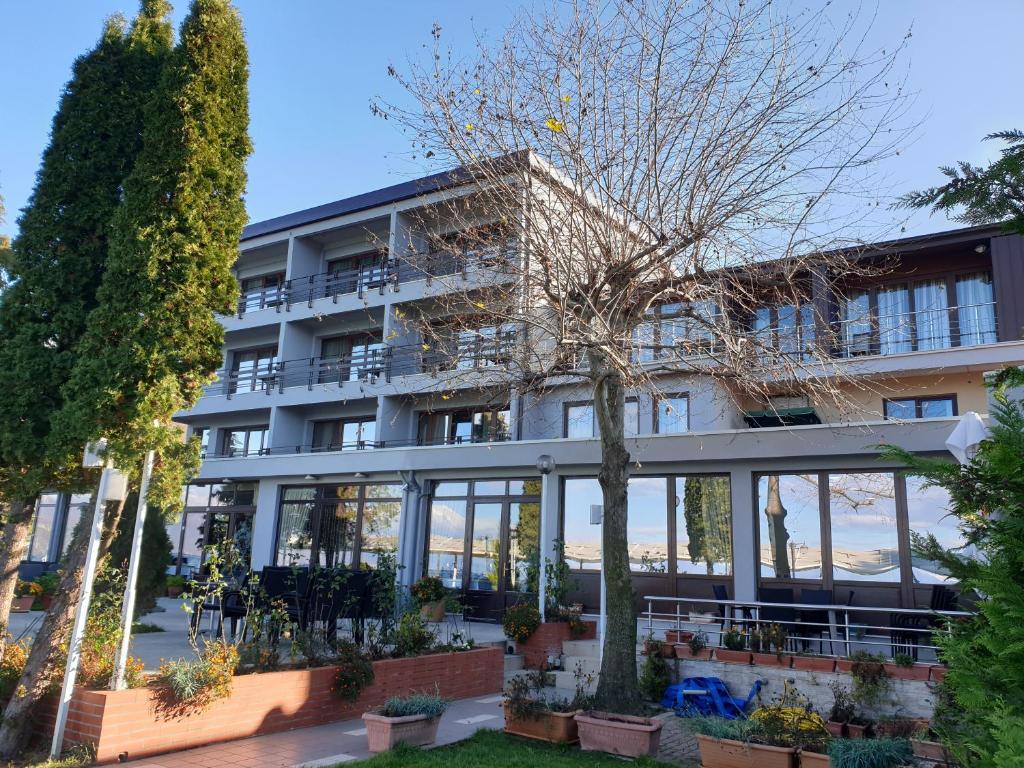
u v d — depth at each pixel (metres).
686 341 10.32
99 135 9.23
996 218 4.53
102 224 9.00
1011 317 15.95
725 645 11.52
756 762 7.19
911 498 13.39
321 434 26.69
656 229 10.37
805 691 10.43
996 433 3.92
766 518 14.55
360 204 25.41
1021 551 3.75
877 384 17.09
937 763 7.01
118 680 7.16
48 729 7.38
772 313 13.22
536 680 9.96
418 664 10.19
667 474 15.72
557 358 10.07
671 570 15.37
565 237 10.77
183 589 23.44
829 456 13.95
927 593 12.89
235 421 28.44
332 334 27.00
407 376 22.47
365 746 7.86
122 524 15.18
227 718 7.88
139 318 7.91
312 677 8.77
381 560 12.16
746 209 10.05
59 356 8.46
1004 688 3.72
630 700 8.75
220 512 24.39
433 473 19.30
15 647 8.39
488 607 17.72
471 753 7.75
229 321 27.61
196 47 8.76
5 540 8.64
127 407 7.71
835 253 11.28
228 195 8.77
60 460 7.96
